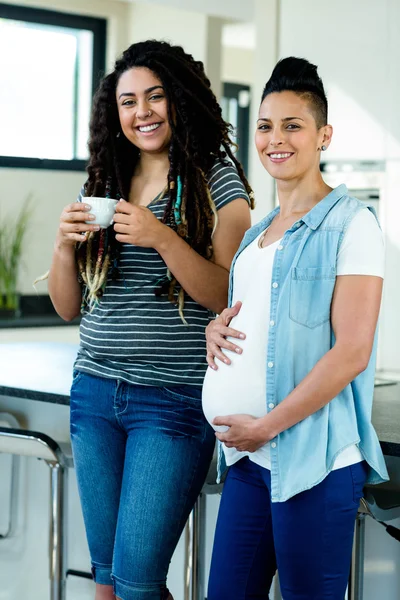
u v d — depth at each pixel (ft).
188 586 8.24
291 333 5.99
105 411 7.18
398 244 16.11
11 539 10.55
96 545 7.35
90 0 22.98
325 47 16.80
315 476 5.80
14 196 22.18
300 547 5.93
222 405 6.30
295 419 5.83
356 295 5.81
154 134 7.30
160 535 6.88
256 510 6.34
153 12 23.29
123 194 7.57
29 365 10.17
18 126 22.34
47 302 22.84
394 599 8.22
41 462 10.30
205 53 22.15
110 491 7.23
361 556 7.59
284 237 6.17
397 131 15.99
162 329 7.02
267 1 17.30
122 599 6.95
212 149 7.45
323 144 6.37
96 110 7.73
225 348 6.38
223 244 7.23
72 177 23.21
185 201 7.16
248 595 6.40
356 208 5.98
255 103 17.56
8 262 22.04
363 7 16.21
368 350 5.79
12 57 22.07
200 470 7.13
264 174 17.37
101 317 7.22
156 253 7.05
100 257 7.15
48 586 10.29
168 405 6.98
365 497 7.07
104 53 23.73
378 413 7.68
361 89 16.43
